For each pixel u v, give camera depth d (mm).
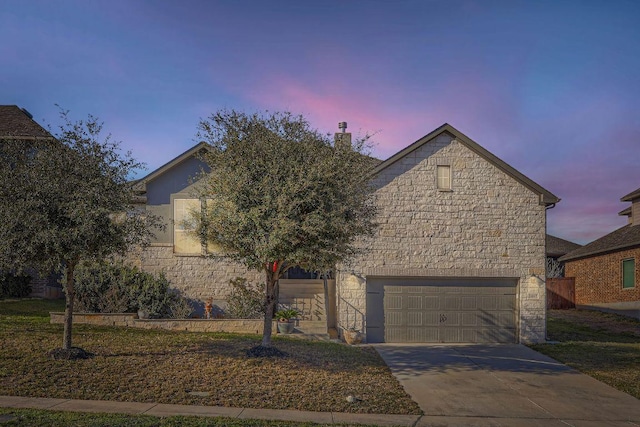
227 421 10016
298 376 13516
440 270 20078
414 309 20219
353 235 14617
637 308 26344
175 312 19531
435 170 20312
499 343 20219
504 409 12227
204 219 14727
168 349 14992
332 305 21125
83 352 13602
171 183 21250
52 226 12164
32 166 12789
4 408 9922
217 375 13023
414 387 13664
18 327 16406
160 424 9523
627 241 26969
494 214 20375
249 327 18859
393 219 20125
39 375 11930
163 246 21047
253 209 13320
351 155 14438
